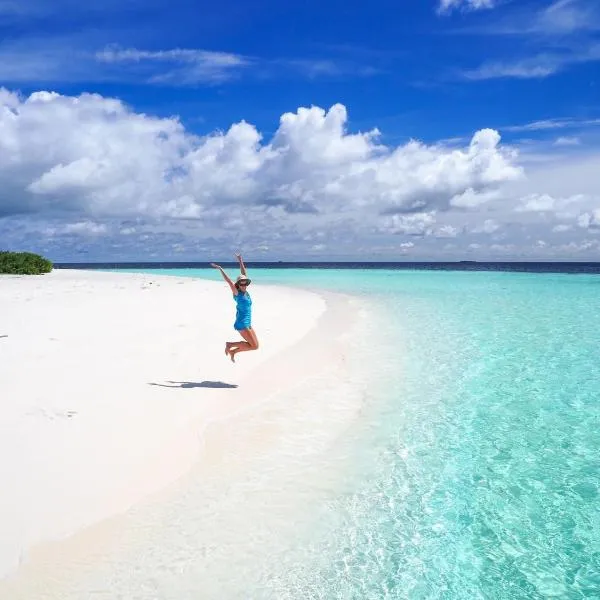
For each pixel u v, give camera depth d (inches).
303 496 239.6
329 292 1314.0
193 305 806.5
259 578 183.2
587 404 375.6
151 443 277.7
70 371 389.7
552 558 197.3
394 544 205.5
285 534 209.6
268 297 1051.9
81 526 203.6
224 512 223.1
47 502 215.2
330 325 709.3
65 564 183.8
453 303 1032.8
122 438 279.6
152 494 231.9
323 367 470.6
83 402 325.7
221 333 576.1
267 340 566.3
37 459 247.4
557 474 264.8
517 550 202.5
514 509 231.8
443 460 281.0
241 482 250.2
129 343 497.7
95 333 534.9
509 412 358.3
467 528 216.7
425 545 205.2
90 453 259.0
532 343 596.4
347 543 205.5
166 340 522.0
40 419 292.8
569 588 180.7
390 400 382.3
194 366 434.3
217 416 330.6
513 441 307.3
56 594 169.9
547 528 217.0
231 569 187.2
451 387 417.1
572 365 488.4
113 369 404.2
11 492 219.3
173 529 208.8
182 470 255.4
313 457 281.1
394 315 839.1
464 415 351.9
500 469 270.5
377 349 560.1
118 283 1237.7
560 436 315.0
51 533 197.5
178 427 302.8
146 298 886.4
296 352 520.1
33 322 578.6
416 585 181.8
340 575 186.4
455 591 178.9
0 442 261.4
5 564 179.8
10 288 994.1
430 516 225.5
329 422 334.0
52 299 810.8
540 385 422.9
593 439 310.0
